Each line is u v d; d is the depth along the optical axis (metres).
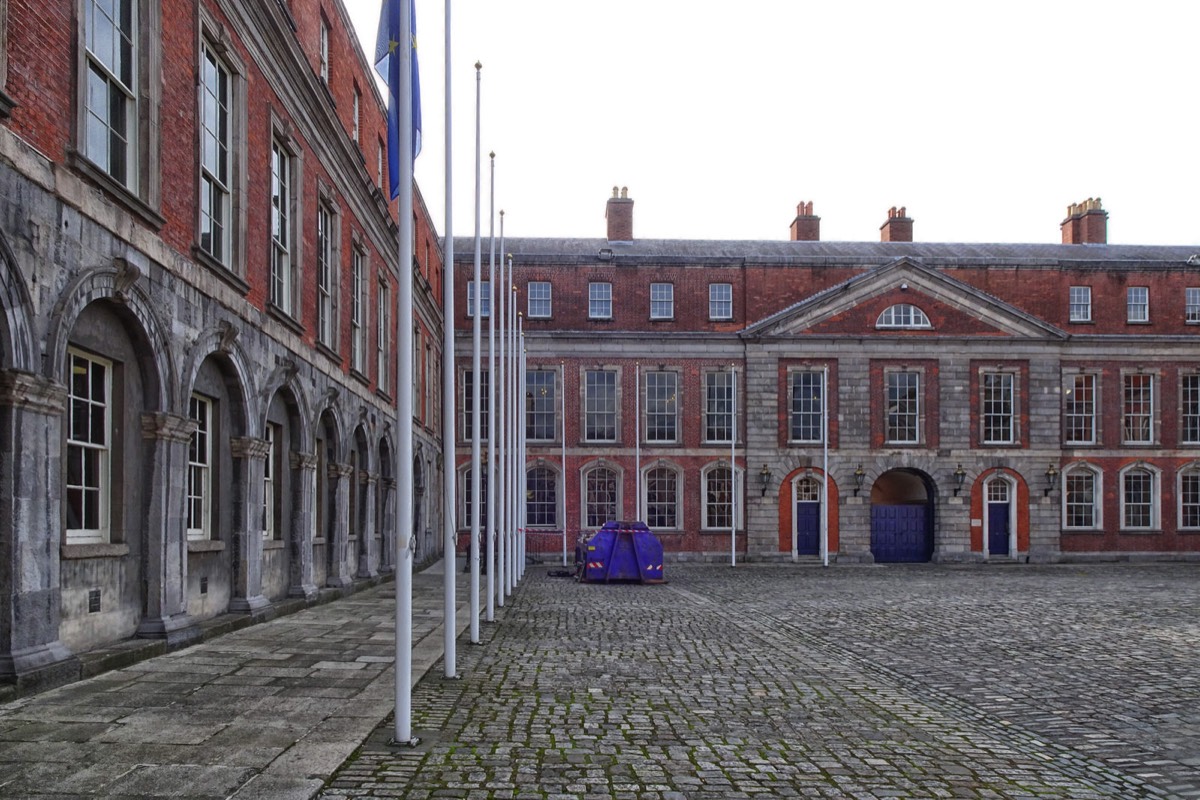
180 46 12.97
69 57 9.95
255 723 8.27
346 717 8.55
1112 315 43.75
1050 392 42.38
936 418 41.88
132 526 11.77
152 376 11.99
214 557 14.64
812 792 6.86
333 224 21.47
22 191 9.04
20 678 8.91
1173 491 42.91
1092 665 13.17
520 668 12.05
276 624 15.47
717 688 10.97
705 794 6.75
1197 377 43.31
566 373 41.69
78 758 7.09
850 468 41.47
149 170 11.87
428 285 35.38
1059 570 36.94
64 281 9.80
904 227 47.69
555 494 41.38
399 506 8.09
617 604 21.50
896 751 8.15
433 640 14.20
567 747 7.98
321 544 20.75
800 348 41.81
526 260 42.16
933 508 42.00
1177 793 7.09
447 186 12.20
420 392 34.34
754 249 45.47
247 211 15.52
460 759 7.50
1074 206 49.53
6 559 8.89
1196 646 15.17
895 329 42.16
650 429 41.78
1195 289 44.16
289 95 17.88
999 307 42.22
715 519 41.47
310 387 19.25
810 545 41.38
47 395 9.38
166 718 8.39
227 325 14.18
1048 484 41.94
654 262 42.38
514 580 26.23
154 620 12.08
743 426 41.72
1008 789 7.06
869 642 15.48
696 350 41.91
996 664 13.21
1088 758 8.09
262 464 16.06
